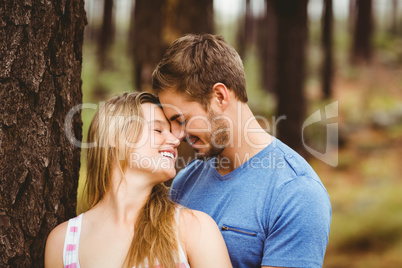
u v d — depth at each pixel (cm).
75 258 182
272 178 197
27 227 191
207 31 512
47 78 194
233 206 200
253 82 2069
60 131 201
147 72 516
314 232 183
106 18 2094
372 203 1019
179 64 198
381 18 3073
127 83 1627
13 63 187
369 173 1262
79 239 184
